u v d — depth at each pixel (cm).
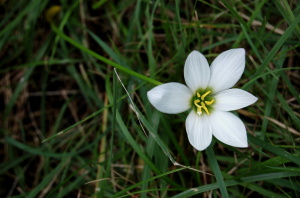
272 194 42
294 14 45
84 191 46
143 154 42
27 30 48
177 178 46
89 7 51
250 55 46
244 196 44
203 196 44
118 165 46
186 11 48
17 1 49
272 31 46
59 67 50
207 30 48
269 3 47
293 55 47
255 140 41
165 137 45
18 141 49
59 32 47
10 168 48
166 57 49
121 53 50
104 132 46
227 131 40
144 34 49
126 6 50
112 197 41
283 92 47
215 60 40
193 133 39
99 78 50
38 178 48
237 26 46
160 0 47
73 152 46
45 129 50
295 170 40
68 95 50
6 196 48
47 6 50
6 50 50
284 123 45
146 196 42
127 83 47
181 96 40
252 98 40
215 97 41
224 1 42
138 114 41
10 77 50
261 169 42
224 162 46
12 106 49
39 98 50
